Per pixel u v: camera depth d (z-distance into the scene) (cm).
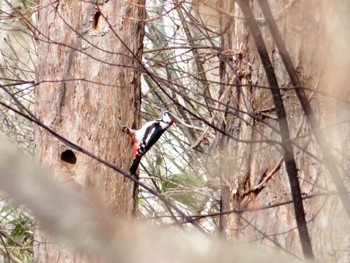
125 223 238
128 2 1098
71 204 232
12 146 240
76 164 1107
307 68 957
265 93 1045
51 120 1113
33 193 227
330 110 947
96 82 1095
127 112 1138
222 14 1083
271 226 1013
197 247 240
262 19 1011
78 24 1112
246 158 1066
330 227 949
